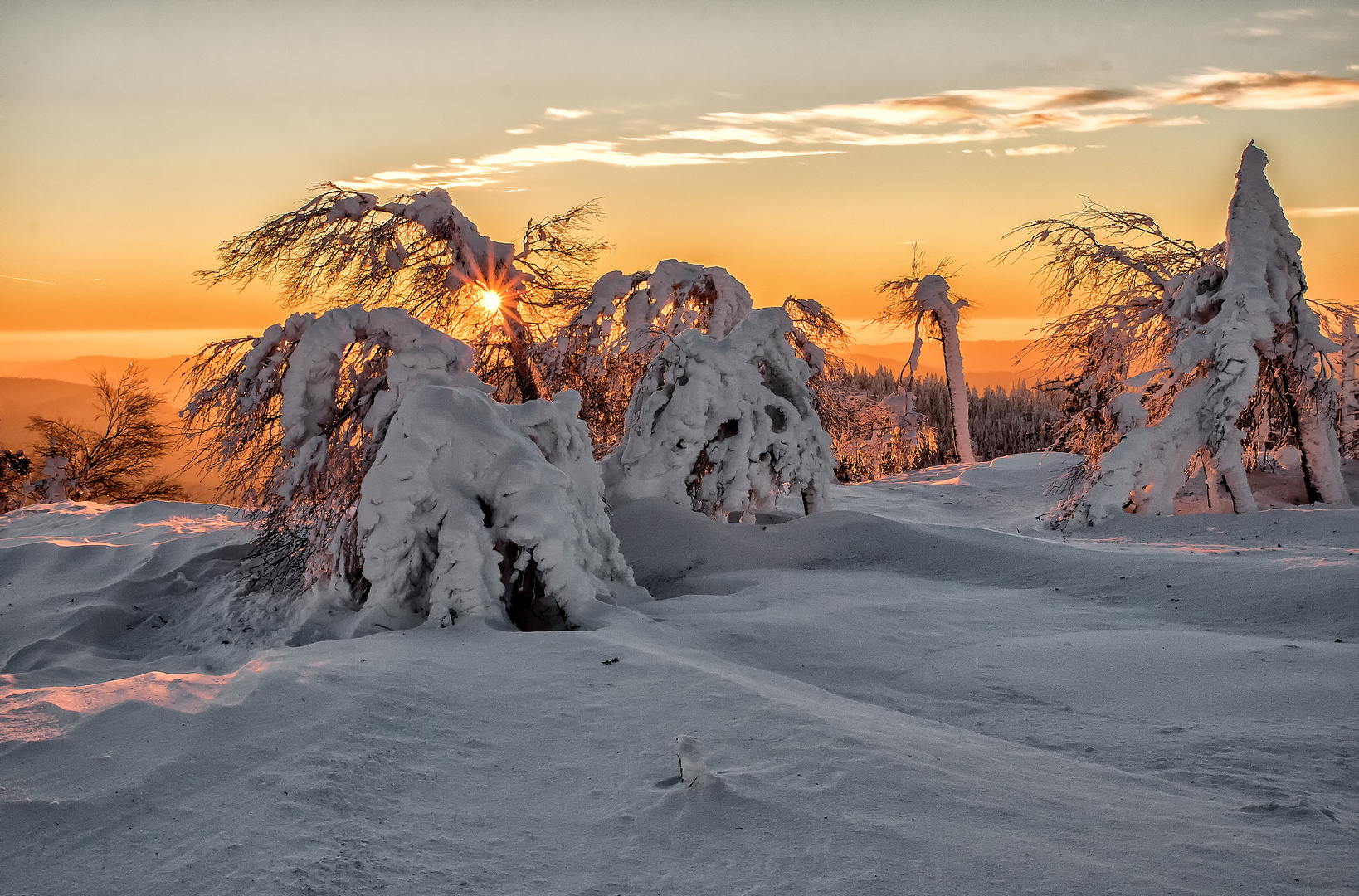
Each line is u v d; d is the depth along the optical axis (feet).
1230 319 64.23
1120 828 14.58
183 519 61.11
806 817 14.58
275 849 13.93
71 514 65.72
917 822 14.42
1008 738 20.93
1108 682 24.70
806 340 64.80
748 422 55.06
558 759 17.61
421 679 21.86
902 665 27.40
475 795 16.01
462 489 32.91
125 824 15.02
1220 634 30.04
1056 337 77.51
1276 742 19.63
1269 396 71.72
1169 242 74.79
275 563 42.29
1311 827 14.83
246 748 17.62
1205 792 16.94
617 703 20.53
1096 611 34.27
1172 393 68.59
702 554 47.55
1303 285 66.85
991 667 26.50
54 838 14.67
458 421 33.65
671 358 55.36
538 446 38.70
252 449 44.93
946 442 150.30
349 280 58.03
